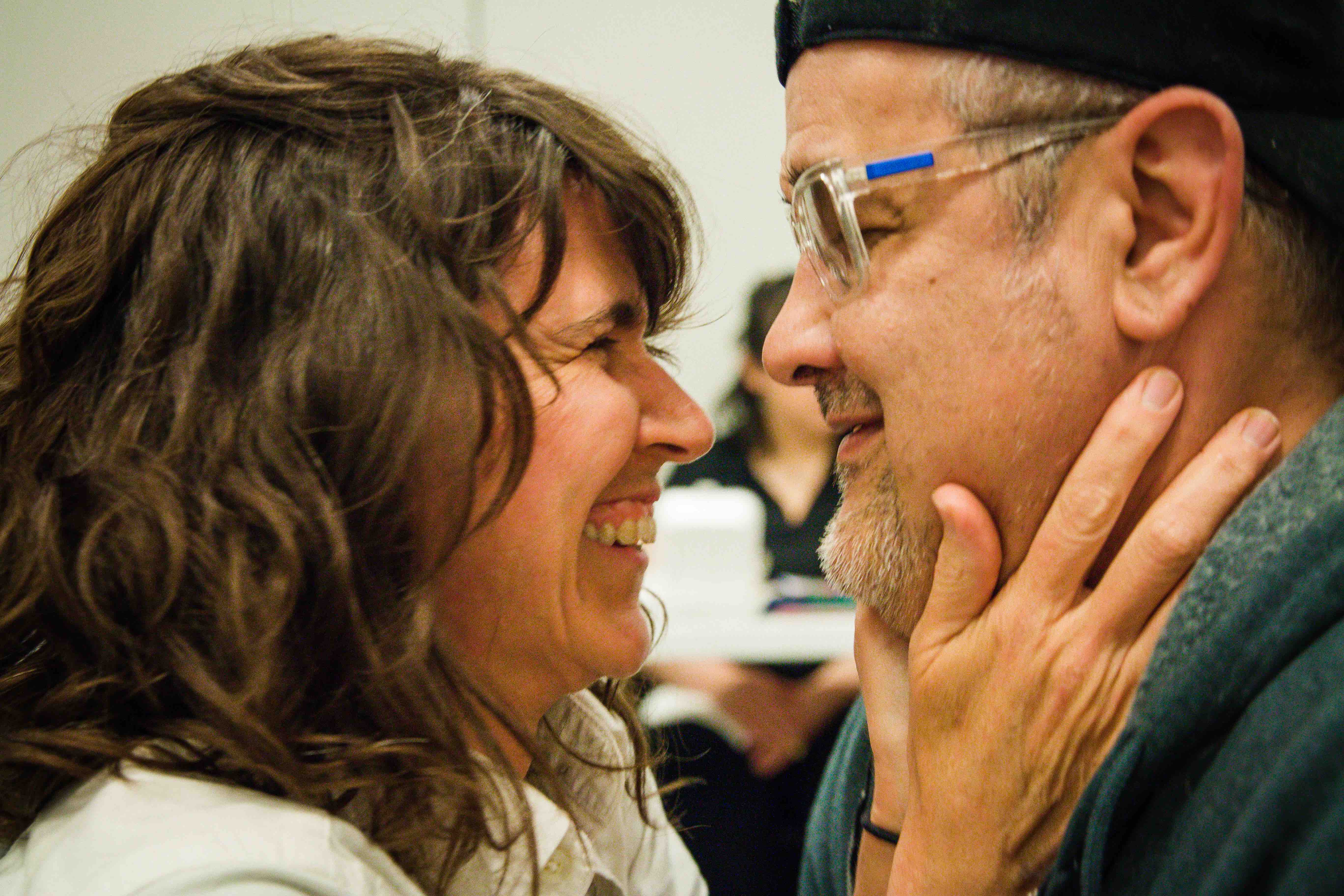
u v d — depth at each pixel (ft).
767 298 9.20
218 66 3.05
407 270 2.79
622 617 3.28
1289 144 2.56
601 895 3.54
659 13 10.80
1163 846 2.29
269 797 2.60
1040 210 2.66
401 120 2.92
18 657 2.88
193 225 2.82
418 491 2.85
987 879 2.77
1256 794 2.02
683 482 9.26
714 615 8.33
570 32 10.57
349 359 2.76
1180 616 2.41
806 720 7.71
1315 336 2.67
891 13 2.72
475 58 3.40
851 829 3.91
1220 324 2.63
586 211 3.10
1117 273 2.63
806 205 2.91
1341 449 2.29
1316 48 2.59
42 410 2.90
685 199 3.47
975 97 2.68
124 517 2.66
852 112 2.82
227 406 2.74
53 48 8.71
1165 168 2.56
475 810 2.77
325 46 3.14
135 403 2.78
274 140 2.89
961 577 2.83
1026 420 2.74
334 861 2.48
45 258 3.01
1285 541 2.26
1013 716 2.71
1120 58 2.57
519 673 3.18
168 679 2.71
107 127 3.20
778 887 7.50
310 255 2.81
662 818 4.11
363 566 2.77
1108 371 2.67
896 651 3.50
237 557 2.64
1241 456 2.57
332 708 2.76
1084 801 2.44
